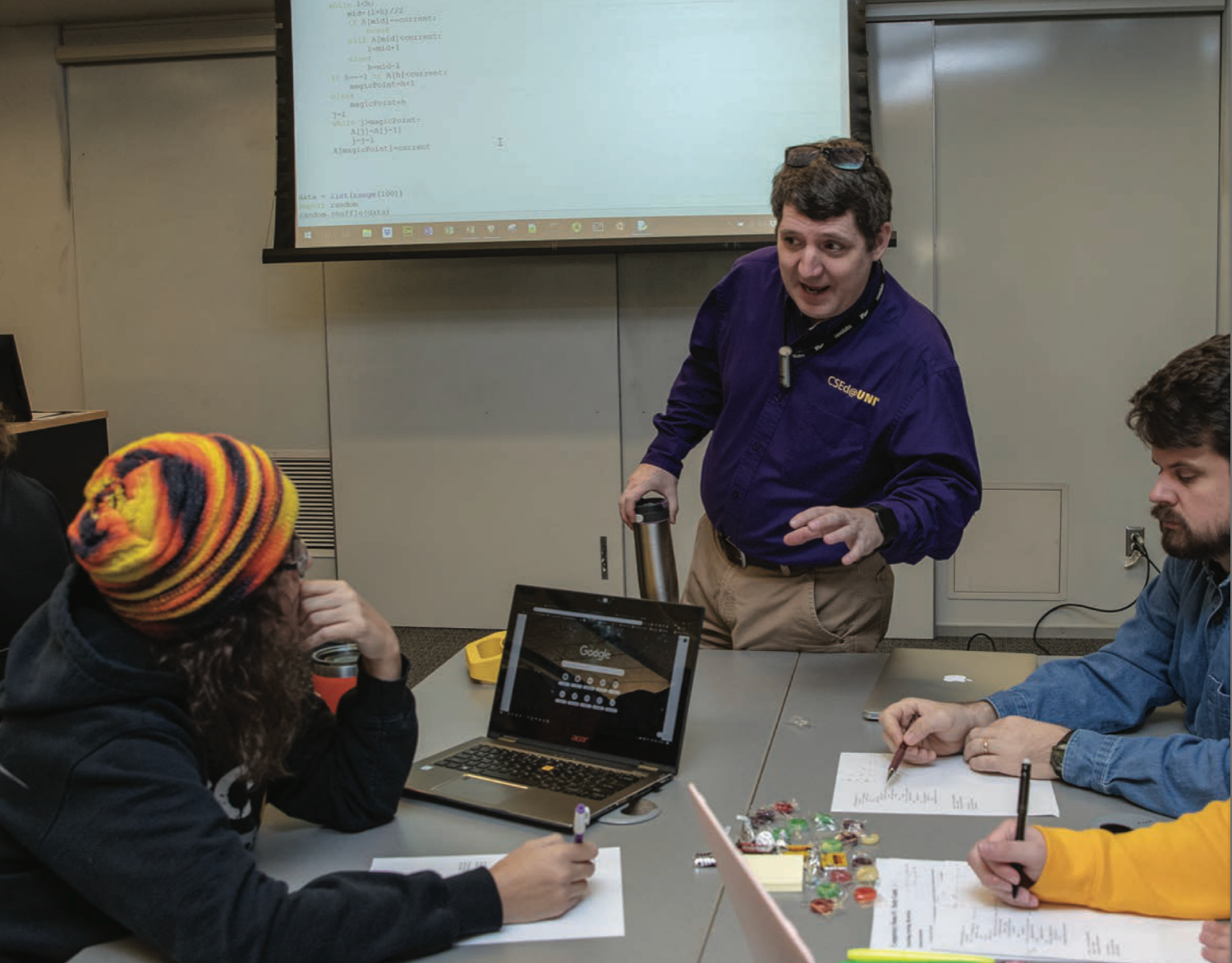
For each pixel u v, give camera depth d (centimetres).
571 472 405
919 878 122
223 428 425
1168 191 374
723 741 161
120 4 389
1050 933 111
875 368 190
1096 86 373
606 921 116
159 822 104
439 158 370
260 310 416
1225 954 104
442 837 136
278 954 104
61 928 113
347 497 418
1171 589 161
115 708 107
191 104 411
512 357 403
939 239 385
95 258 424
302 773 138
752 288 205
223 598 105
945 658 191
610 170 364
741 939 112
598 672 159
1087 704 159
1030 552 395
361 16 367
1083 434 388
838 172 174
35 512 205
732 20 354
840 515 166
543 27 361
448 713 177
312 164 374
